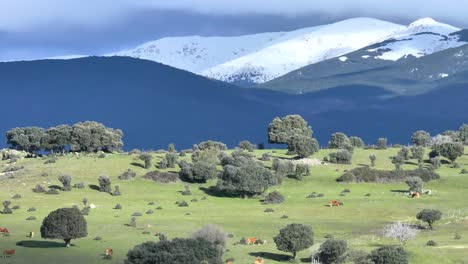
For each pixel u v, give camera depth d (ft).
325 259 428.15
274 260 439.63
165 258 361.10
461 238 510.99
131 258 371.76
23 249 463.01
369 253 426.10
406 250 434.30
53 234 466.29
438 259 422.82
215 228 468.75
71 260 424.87
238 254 455.63
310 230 447.83
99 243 489.26
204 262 370.73
